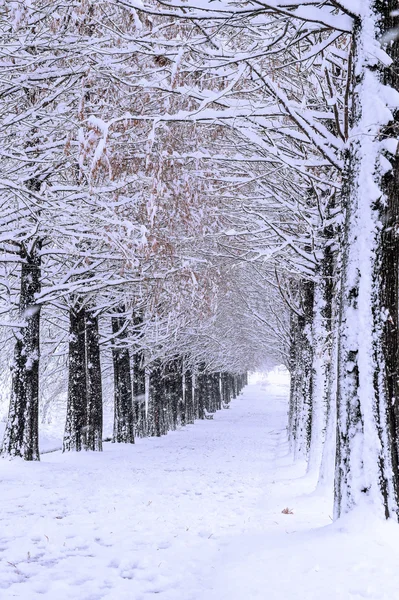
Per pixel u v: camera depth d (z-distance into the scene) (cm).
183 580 547
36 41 934
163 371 3450
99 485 1190
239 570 516
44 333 2681
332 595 428
